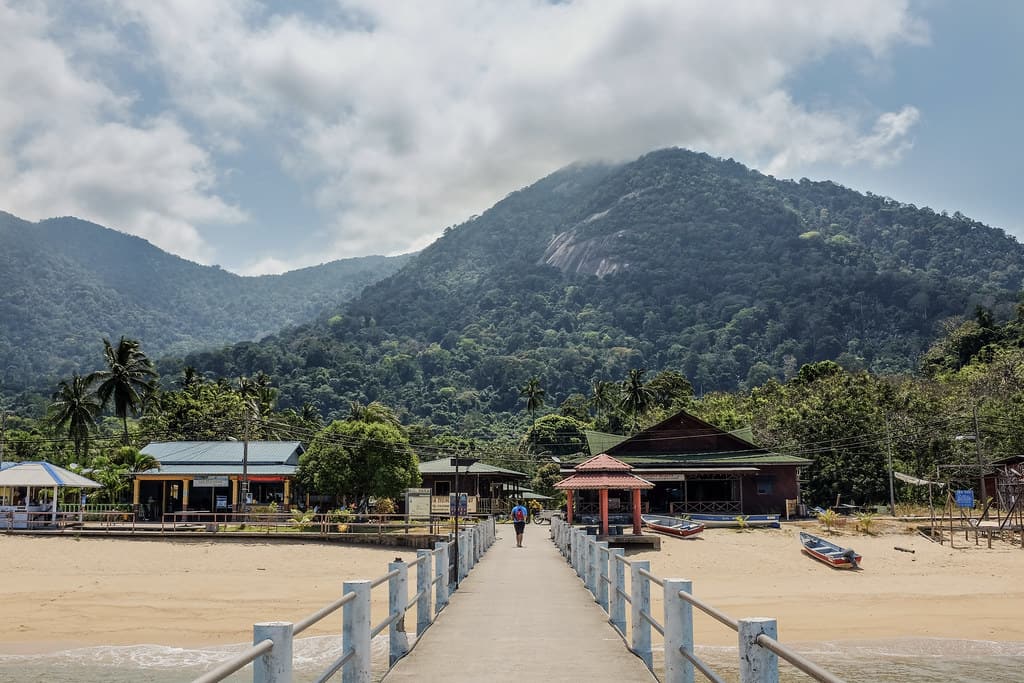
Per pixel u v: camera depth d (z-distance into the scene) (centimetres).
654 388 11019
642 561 1030
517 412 19588
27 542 4241
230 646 1859
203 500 6003
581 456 5781
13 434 8025
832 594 2773
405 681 883
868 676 1523
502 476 6556
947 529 4581
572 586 1920
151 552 4000
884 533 4450
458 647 1095
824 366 9594
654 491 5312
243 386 10075
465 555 2139
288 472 5812
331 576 3325
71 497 5606
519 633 1218
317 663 1551
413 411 18912
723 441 5444
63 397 7262
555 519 3894
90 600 2588
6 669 1620
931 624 2161
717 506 5131
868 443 6291
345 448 5084
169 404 8662
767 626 467
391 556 3900
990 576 3303
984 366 8688
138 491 5769
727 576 3281
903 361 19750
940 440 6266
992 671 1571
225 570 3512
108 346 7488
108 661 1695
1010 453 5956
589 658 1015
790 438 6619
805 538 3878
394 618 951
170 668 1627
